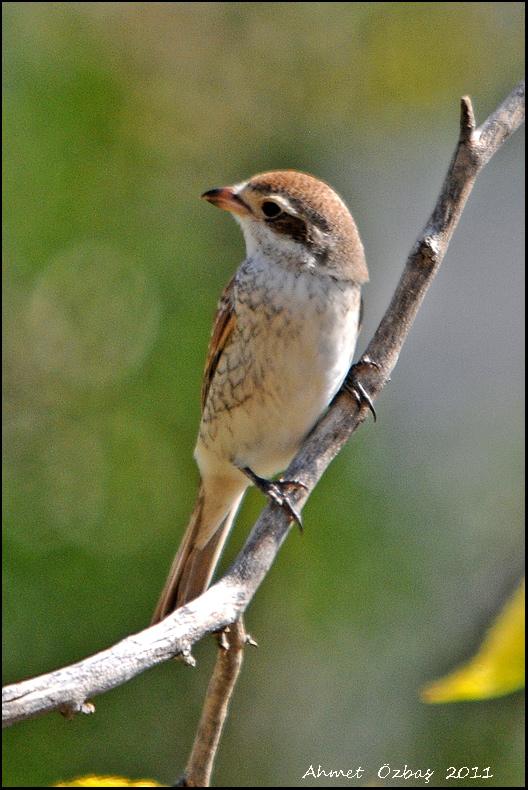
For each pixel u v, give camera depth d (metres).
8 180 11.98
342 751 10.74
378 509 11.57
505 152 15.94
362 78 15.98
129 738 10.41
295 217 7.38
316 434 6.12
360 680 10.95
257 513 11.41
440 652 10.99
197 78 14.99
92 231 12.39
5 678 10.22
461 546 11.72
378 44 16.09
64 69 13.03
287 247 7.40
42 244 12.09
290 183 7.50
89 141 12.80
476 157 5.86
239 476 8.09
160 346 12.14
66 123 12.65
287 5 15.83
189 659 4.50
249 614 11.09
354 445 11.80
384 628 11.05
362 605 11.05
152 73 14.32
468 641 11.01
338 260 7.40
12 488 11.48
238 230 13.30
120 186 12.88
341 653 11.02
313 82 15.78
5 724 3.88
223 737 10.88
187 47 14.93
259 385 7.48
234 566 5.20
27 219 12.03
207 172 14.44
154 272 12.48
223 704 5.09
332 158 15.62
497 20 16.31
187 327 12.22
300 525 5.71
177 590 8.10
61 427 11.95
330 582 11.00
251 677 11.05
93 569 10.91
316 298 7.29
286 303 7.29
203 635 4.65
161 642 4.41
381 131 15.97
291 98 15.60
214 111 15.02
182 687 10.80
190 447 11.68
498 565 11.52
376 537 11.34
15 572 10.73
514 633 3.79
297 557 11.03
